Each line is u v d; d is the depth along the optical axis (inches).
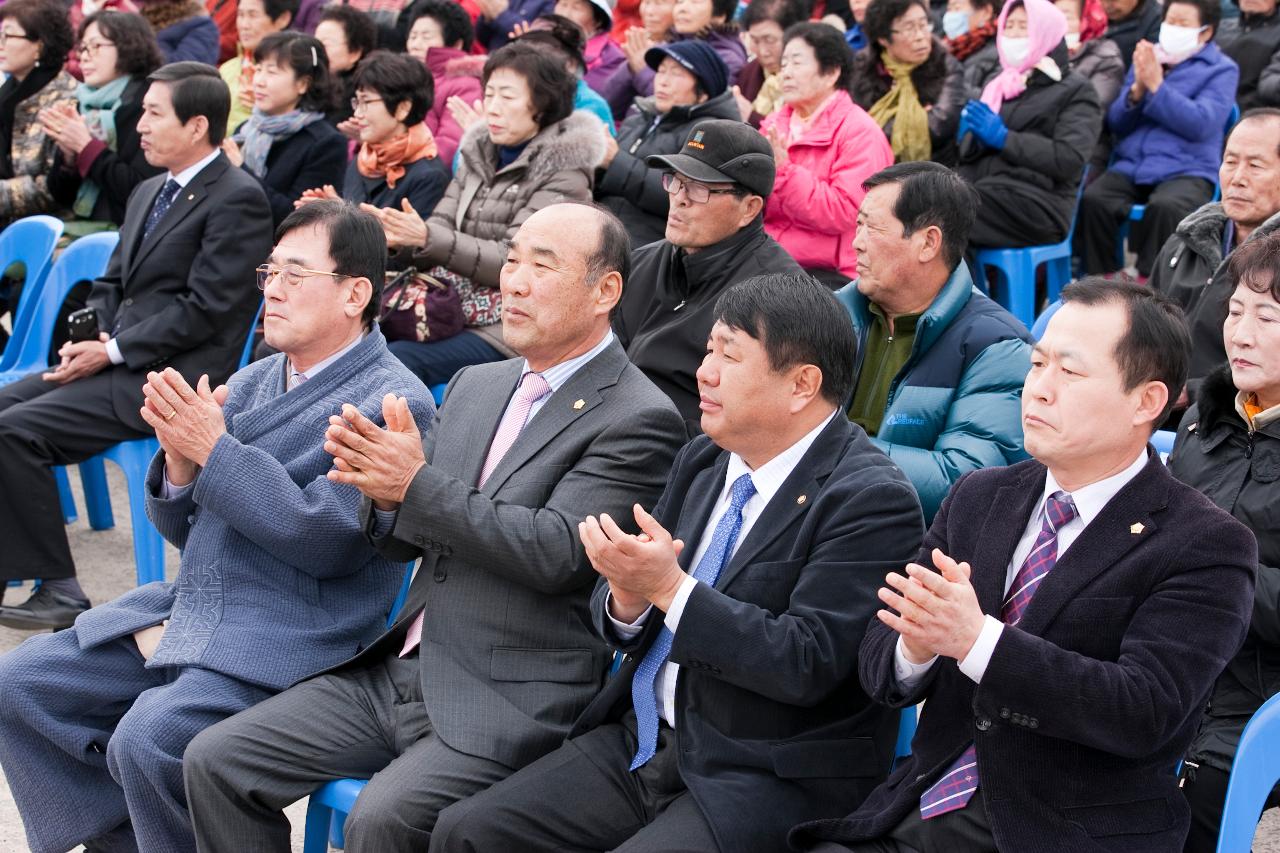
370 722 135.8
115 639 148.7
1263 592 122.7
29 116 285.6
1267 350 126.9
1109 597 102.1
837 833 109.3
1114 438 103.0
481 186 232.1
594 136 228.1
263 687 140.6
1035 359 105.7
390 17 376.2
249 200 215.9
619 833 121.6
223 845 130.6
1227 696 127.8
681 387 178.7
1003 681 97.7
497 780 127.2
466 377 148.9
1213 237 199.2
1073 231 305.9
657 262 187.0
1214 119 295.9
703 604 113.0
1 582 207.3
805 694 113.3
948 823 105.7
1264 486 129.6
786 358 117.3
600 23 335.3
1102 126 308.2
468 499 129.8
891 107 283.0
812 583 115.8
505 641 133.6
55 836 145.8
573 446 135.3
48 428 204.2
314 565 143.3
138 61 276.1
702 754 117.6
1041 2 282.4
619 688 128.0
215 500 139.9
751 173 173.9
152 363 211.6
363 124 245.4
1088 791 102.1
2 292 291.1
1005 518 109.8
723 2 321.7
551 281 135.2
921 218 153.3
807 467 120.7
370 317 153.4
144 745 134.3
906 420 156.1
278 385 154.3
